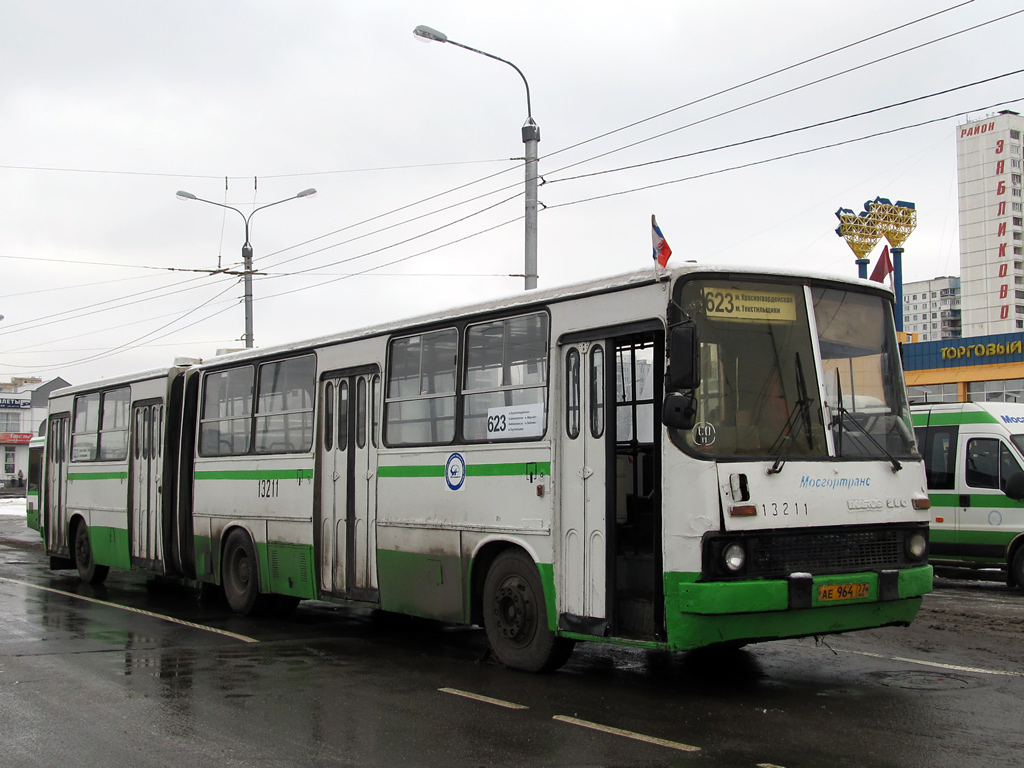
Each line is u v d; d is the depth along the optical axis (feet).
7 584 54.03
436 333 31.65
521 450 27.86
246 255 86.53
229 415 42.63
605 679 26.99
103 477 52.60
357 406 34.86
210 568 43.11
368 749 20.38
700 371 23.59
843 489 24.44
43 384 239.30
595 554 25.52
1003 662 29.07
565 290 26.96
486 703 24.29
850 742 20.36
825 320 25.53
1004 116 410.72
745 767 18.72
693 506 22.90
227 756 20.02
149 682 27.20
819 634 24.06
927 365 119.03
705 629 22.70
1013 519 47.16
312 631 37.01
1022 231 408.05
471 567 29.35
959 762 18.93
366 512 33.86
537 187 56.08
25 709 24.09
